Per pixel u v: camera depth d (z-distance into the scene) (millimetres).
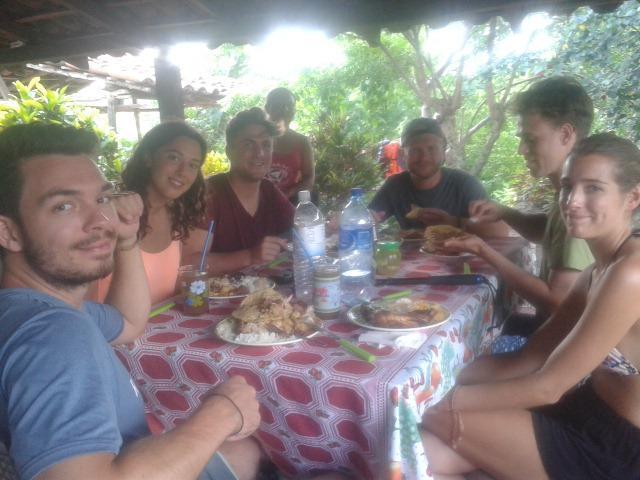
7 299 882
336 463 1253
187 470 881
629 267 1257
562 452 1316
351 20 3385
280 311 1418
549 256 1956
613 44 6340
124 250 1368
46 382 774
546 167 1996
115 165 5898
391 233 2564
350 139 7500
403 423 1104
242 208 2740
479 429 1342
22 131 913
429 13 3266
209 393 1064
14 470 807
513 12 3238
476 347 1691
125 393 1041
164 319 1592
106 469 767
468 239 1907
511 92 10328
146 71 8531
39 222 895
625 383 1305
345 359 1236
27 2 3338
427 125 3041
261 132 2643
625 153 1329
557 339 1653
